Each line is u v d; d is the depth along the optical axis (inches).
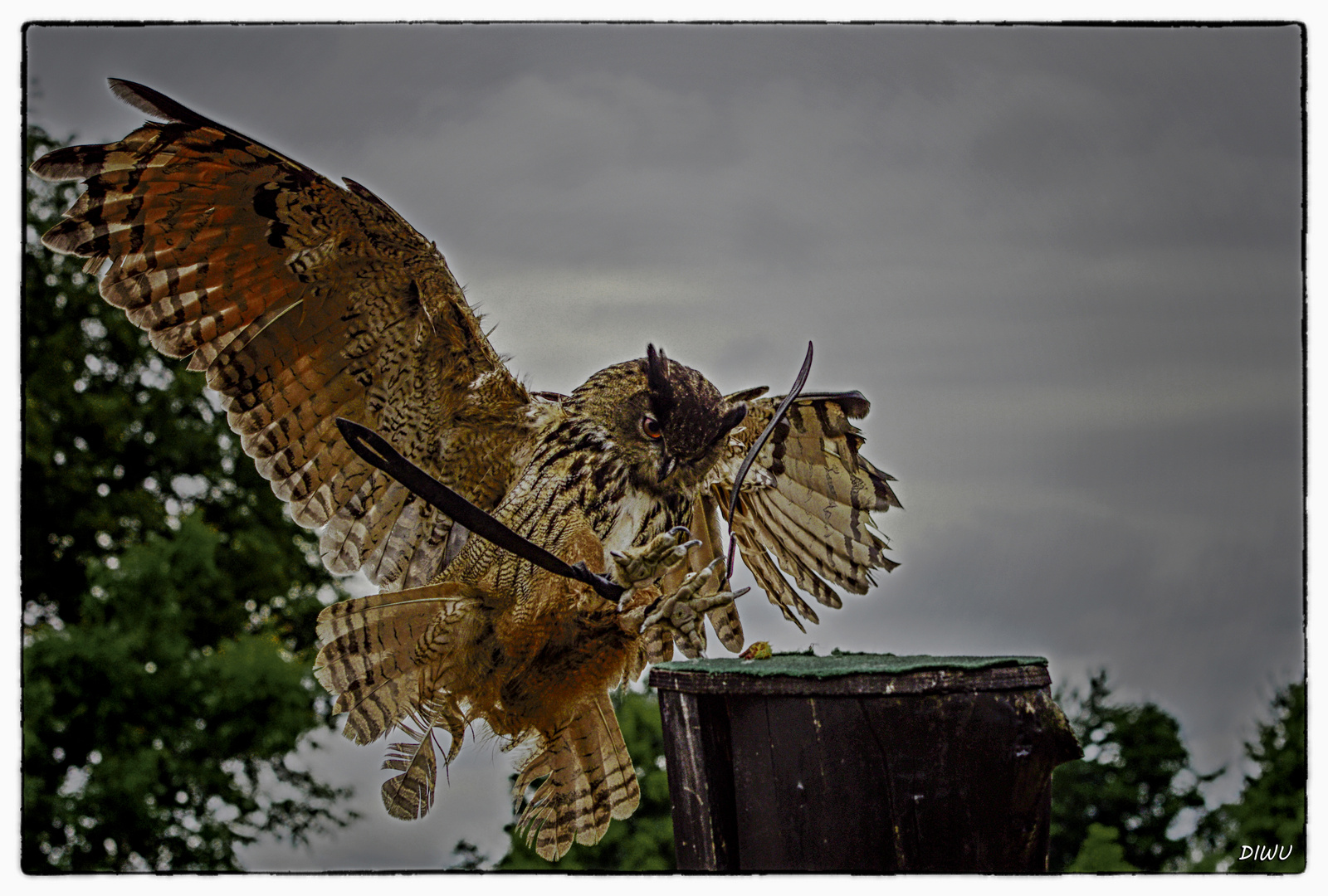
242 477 400.8
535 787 218.2
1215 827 226.2
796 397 219.5
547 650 193.0
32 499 362.0
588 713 194.9
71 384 370.9
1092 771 229.6
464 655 192.1
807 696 142.9
